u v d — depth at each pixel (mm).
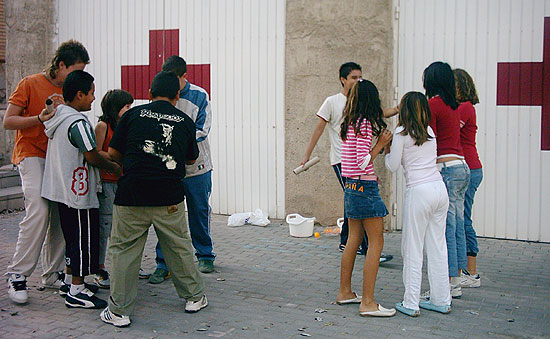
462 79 5488
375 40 7301
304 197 7863
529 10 6848
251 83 8109
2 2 11125
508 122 7008
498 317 4828
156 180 4641
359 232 5020
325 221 7758
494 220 7148
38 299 5277
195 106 5617
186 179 5770
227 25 8180
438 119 5125
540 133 6906
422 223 4824
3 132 9992
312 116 7703
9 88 9609
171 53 8562
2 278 5820
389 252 6641
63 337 4477
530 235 7031
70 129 4852
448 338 4418
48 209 5133
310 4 7547
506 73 6969
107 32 8938
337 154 6434
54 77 5215
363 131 4719
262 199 8195
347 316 4859
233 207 8367
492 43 6992
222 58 8242
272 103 8016
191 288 4934
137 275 4758
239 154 8258
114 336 4496
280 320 4781
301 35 7645
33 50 9352
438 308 4926
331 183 7676
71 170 4906
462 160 5207
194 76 8438
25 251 5102
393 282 5676
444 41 7148
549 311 4957
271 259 6430
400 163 4902
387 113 6066
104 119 5465
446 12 7113
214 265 6219
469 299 5246
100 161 4996
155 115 4742
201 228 5891
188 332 4562
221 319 4812
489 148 7090
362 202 4773
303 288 5535
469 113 5461
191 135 4902
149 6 8641
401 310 4902
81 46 5266
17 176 9359
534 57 6867
